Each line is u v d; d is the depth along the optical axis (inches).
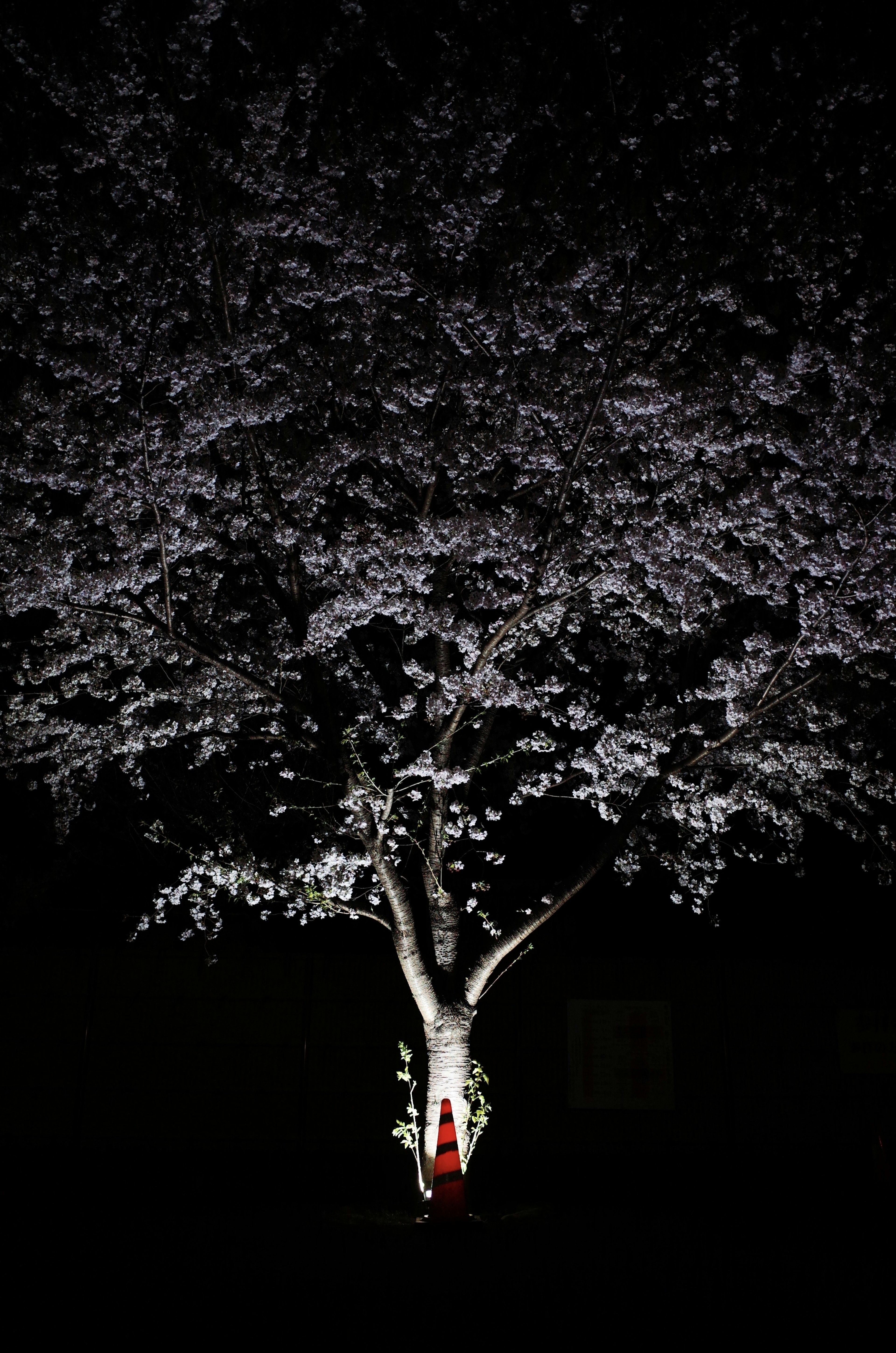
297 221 317.1
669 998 451.8
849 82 310.5
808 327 322.0
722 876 526.6
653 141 323.6
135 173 309.9
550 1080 435.5
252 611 409.7
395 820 358.9
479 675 345.1
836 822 374.3
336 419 362.3
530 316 319.6
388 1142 422.0
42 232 314.0
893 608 307.1
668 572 323.0
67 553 304.2
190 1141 418.0
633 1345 185.3
